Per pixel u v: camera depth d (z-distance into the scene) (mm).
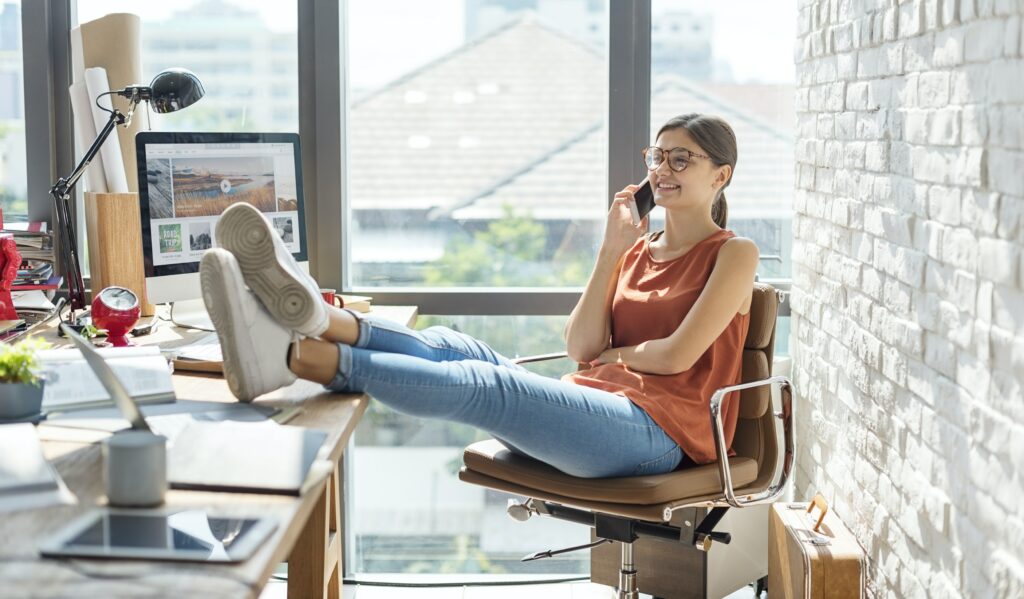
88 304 3270
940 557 2100
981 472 1898
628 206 2719
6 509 1296
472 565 3424
